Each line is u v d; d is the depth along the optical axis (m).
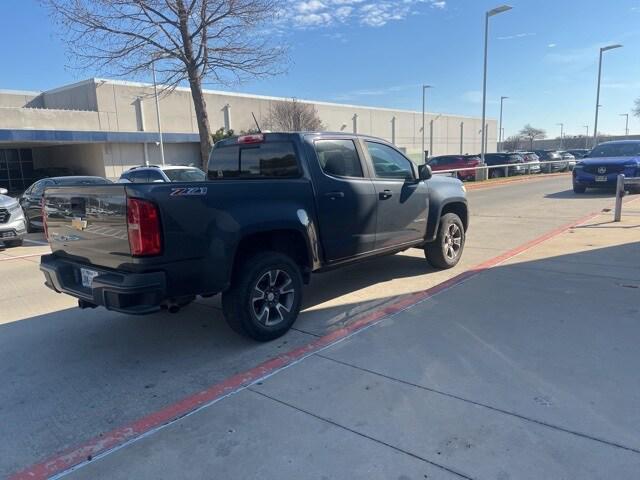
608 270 6.62
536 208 14.29
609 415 3.15
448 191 7.09
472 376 3.76
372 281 6.75
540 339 4.39
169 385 3.95
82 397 3.81
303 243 4.96
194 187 4.09
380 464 2.79
